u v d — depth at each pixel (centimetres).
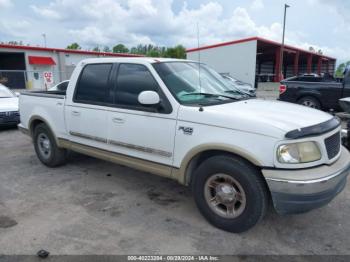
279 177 288
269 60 5031
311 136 296
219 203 339
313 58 5166
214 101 371
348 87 966
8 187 464
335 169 303
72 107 468
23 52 3228
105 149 435
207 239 324
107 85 425
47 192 445
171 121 354
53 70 3472
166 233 336
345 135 514
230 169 315
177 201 414
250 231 338
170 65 400
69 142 492
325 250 305
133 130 391
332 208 391
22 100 576
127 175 511
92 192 444
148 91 353
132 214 378
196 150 334
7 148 695
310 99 1039
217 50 3288
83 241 321
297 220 361
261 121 301
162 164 372
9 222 359
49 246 312
